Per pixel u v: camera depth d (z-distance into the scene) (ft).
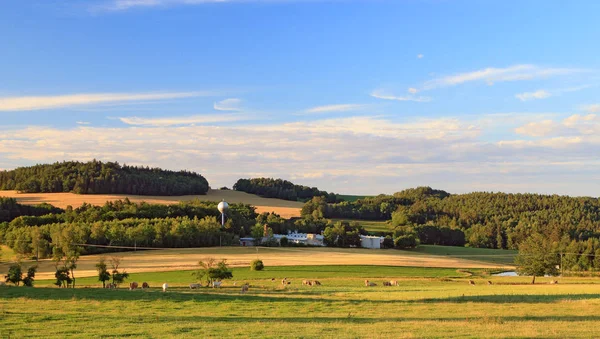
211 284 242.78
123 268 337.72
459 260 440.45
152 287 225.35
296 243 526.16
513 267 402.31
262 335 99.81
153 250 433.89
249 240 518.37
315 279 288.10
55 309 134.92
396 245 540.11
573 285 239.09
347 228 583.99
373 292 187.62
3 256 401.08
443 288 214.28
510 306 143.74
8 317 119.96
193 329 107.86
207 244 479.00
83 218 522.88
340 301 153.99
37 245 388.98
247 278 296.71
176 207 590.96
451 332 102.06
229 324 114.11
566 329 105.40
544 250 329.52
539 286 228.02
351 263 383.65
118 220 495.00
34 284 263.49
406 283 264.31
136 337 99.14
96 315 125.39
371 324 113.91
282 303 150.10
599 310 135.44
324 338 96.02
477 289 203.62
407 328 107.86
